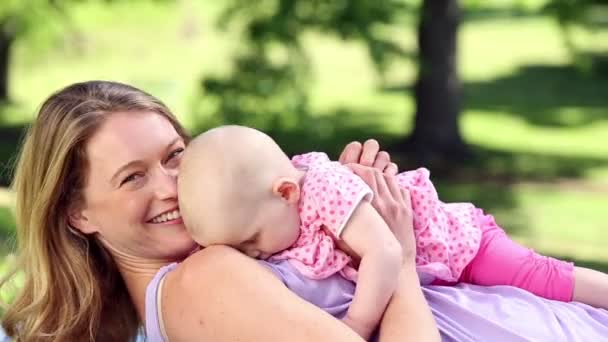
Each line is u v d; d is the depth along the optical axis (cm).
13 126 1420
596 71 1805
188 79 1662
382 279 208
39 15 1352
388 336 205
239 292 207
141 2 1677
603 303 240
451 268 237
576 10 1239
